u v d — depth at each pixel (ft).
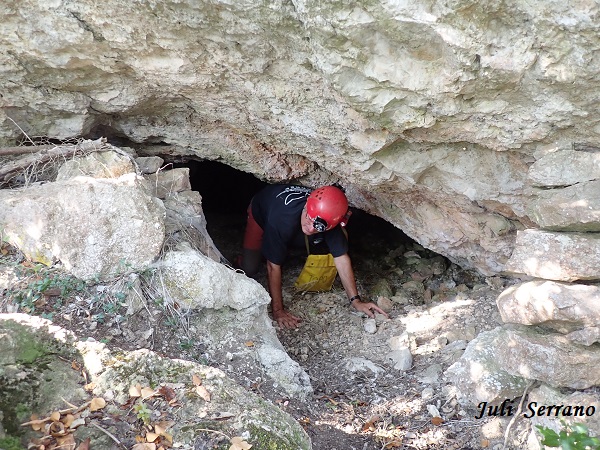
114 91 11.37
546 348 9.33
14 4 9.46
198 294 10.39
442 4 7.78
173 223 11.56
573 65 8.10
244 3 8.66
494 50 8.23
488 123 9.50
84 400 8.30
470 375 10.31
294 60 9.84
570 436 7.43
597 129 8.99
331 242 13.76
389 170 11.66
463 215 12.58
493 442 9.89
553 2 7.56
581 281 9.41
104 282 10.25
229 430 8.35
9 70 10.55
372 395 11.24
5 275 10.05
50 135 12.03
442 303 14.01
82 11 9.51
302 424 9.96
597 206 9.00
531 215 10.07
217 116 12.21
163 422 8.29
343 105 10.21
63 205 10.25
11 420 7.73
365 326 13.25
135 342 9.86
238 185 20.48
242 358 10.46
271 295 13.79
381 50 8.57
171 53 10.28
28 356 8.44
